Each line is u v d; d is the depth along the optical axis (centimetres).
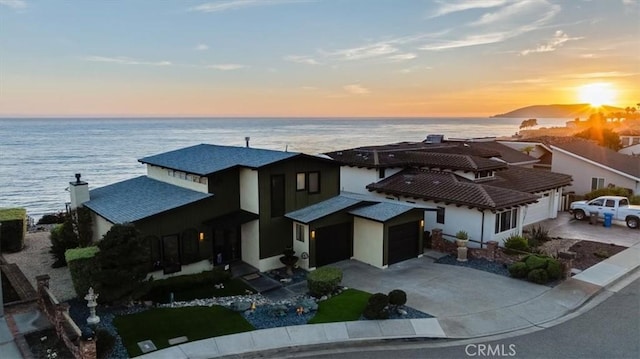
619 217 2702
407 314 1461
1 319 1397
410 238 2086
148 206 1906
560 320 1445
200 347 1242
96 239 2064
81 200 2111
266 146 12225
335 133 19638
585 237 2458
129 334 1305
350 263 2039
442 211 2392
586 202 2888
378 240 1969
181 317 1427
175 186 2209
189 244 1898
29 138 14500
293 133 19500
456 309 1510
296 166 2050
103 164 7981
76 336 1194
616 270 1897
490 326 1398
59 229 2091
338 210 2023
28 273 1880
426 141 4403
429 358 1212
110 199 2116
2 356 1177
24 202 4953
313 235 1950
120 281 1455
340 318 1424
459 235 2141
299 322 1398
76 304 1535
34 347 1230
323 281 1603
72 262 1527
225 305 1544
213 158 2252
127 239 1487
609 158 3738
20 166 7694
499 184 2717
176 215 1844
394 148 3575
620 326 1398
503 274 1866
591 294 1645
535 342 1301
